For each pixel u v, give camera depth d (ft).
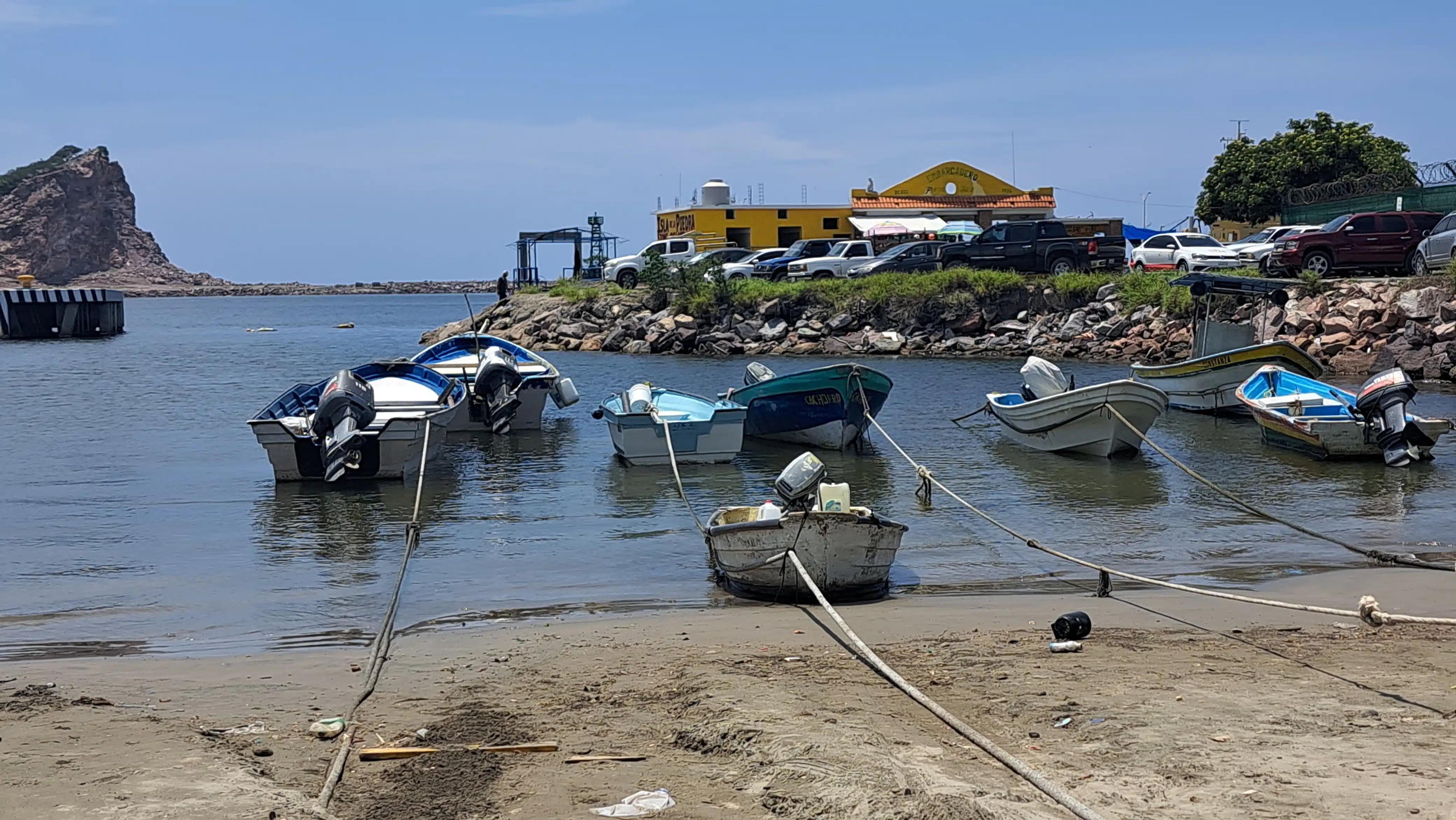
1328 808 21.66
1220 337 98.22
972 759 24.77
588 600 42.83
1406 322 114.32
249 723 29.01
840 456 77.20
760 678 31.45
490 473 71.67
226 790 23.13
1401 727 26.35
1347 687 29.78
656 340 158.10
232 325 290.56
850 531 41.19
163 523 57.06
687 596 43.27
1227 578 44.96
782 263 175.52
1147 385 71.56
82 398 109.91
